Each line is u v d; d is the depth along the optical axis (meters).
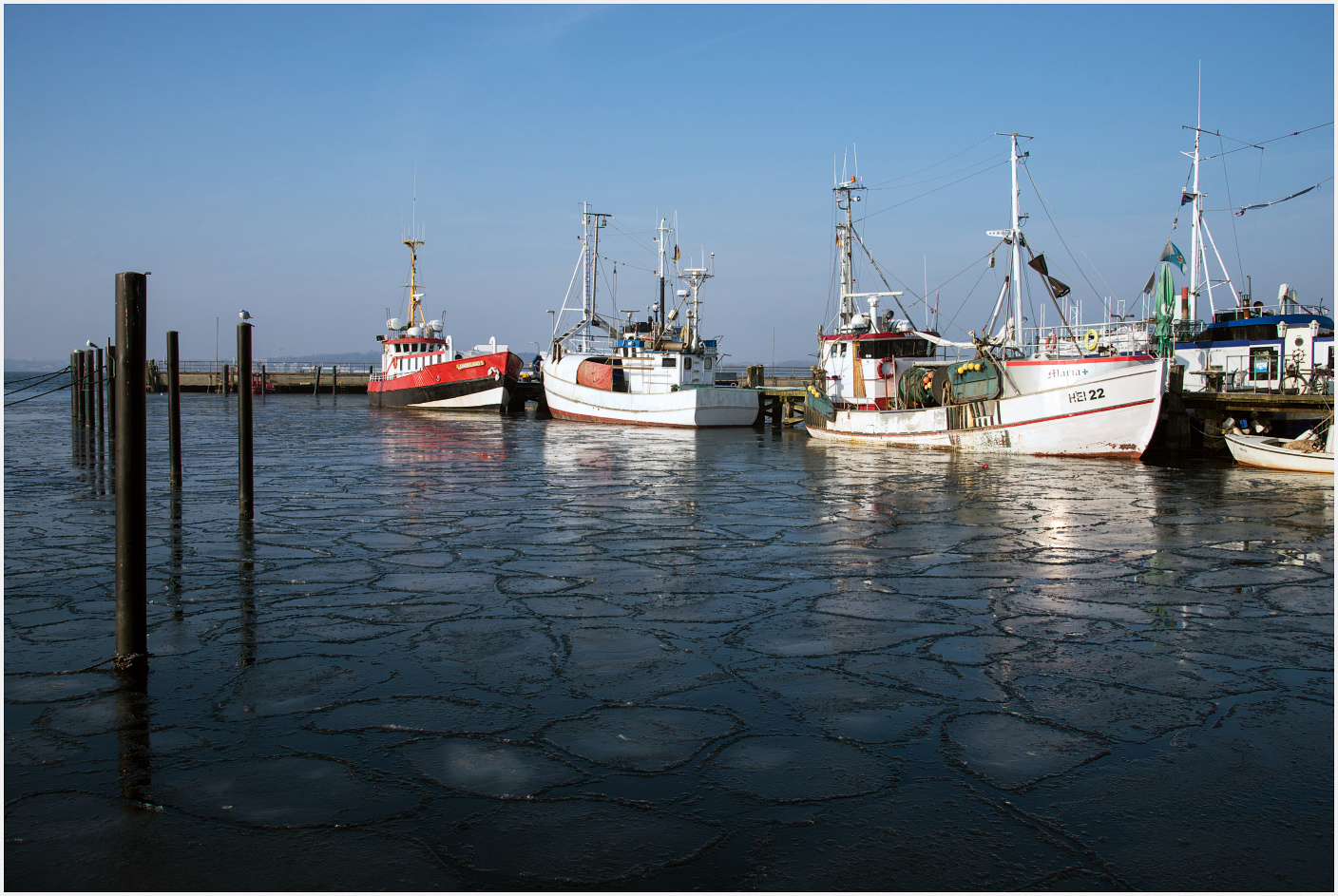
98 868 4.44
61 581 9.87
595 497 17.12
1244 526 13.96
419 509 15.35
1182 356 34.00
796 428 41.12
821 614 8.90
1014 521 14.49
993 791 5.27
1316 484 19.45
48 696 6.55
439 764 5.56
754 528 13.75
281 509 15.20
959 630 8.36
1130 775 5.46
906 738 5.97
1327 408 24.09
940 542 12.70
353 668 7.20
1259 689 6.88
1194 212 35.22
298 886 4.33
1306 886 4.36
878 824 4.91
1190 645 7.94
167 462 23.45
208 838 4.72
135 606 7.07
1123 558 11.61
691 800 5.15
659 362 40.25
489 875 4.43
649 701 6.58
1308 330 31.22
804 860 4.57
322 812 4.98
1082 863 4.55
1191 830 4.85
